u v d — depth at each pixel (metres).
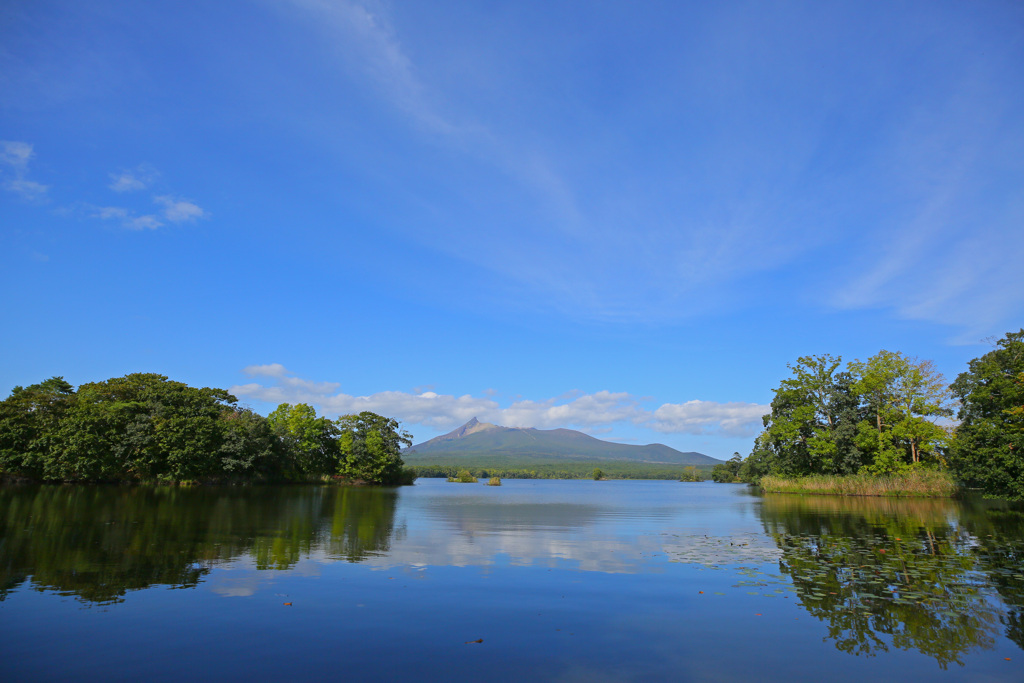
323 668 6.82
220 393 64.81
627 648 7.73
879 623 8.92
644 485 111.50
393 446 79.69
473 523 23.67
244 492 44.06
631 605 9.94
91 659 6.98
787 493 53.81
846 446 53.91
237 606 9.43
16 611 8.90
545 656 7.38
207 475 54.25
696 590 11.07
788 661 7.29
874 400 53.19
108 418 46.53
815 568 13.37
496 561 14.09
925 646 7.88
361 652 7.41
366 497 43.62
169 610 9.13
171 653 7.23
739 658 7.38
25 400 45.88
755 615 9.35
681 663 7.19
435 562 13.84
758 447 88.25
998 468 32.78
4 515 21.28
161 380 56.72
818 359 57.81
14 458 43.19
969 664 7.21
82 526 18.73
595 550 16.12
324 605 9.62
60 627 8.17
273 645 7.61
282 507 29.77
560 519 26.27
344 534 18.86
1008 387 37.28
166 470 50.69
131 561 12.97
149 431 48.28
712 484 120.75
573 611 9.51
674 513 30.33
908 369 50.88
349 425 77.56
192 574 11.77
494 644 7.82
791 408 60.03
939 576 12.39
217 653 7.27
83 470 44.31
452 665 7.01
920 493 45.06
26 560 12.80
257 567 12.68
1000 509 32.12
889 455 49.53
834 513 29.75
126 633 7.98
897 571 12.99
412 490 63.78
